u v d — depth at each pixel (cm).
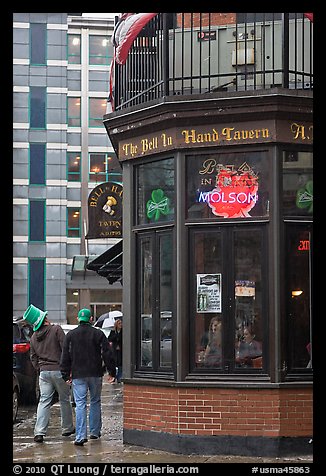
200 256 1088
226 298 1073
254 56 1127
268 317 1055
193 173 1097
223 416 1055
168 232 1117
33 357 1260
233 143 1071
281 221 1058
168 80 1124
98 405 1221
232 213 1077
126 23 1156
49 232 5391
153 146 1130
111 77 1317
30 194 5391
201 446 1059
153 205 1145
